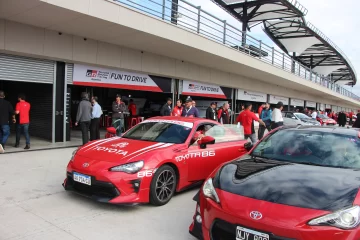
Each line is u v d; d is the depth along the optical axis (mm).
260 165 3641
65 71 10484
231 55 15125
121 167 4254
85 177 4328
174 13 12055
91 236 3568
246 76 21312
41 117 10852
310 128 4590
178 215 4328
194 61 15555
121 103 11055
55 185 5484
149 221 4078
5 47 8742
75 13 8234
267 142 4488
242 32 16938
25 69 9500
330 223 2504
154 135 5500
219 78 18484
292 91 30781
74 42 10469
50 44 9797
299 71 25969
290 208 2670
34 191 5102
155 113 19562
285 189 2914
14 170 6434
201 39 12820
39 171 6434
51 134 10367
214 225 2973
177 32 11508
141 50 12938
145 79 13641
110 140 5438
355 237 2436
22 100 8711
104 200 4168
